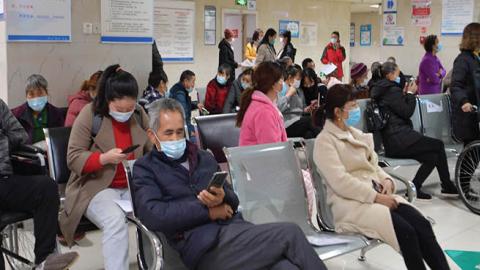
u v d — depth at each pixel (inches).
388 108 177.3
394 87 177.0
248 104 130.3
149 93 204.5
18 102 184.5
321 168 115.9
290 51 391.5
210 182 87.4
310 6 543.8
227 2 464.4
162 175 92.4
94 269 127.6
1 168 108.9
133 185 93.3
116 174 112.3
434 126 196.2
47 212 107.7
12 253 115.4
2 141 109.9
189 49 444.8
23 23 182.2
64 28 191.8
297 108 231.8
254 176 106.5
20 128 114.0
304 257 86.2
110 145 113.3
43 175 111.0
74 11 193.6
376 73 202.4
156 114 93.3
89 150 113.0
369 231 109.3
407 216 110.3
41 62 188.1
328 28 570.3
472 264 132.2
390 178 120.5
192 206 88.4
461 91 174.6
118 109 111.0
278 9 510.6
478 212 169.9
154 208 87.6
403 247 106.3
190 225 88.7
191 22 441.7
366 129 180.4
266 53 355.3
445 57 298.2
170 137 92.5
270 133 126.1
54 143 119.3
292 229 87.2
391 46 323.0
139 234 95.7
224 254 87.8
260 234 86.7
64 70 193.8
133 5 207.6
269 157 109.5
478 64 175.3
